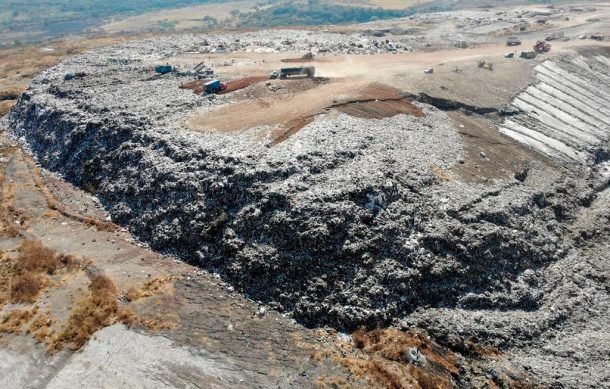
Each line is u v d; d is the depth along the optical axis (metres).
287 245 37.12
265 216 38.97
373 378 29.33
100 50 96.06
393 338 32.41
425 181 43.84
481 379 30.81
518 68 80.81
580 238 46.09
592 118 72.62
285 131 49.25
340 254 36.28
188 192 43.28
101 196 49.88
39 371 29.48
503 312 36.03
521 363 32.09
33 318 33.41
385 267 36.03
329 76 70.50
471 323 34.22
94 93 65.69
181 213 42.53
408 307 34.88
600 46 98.19
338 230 37.16
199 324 33.53
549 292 38.62
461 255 37.72
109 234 44.19
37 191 51.69
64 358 30.48
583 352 33.66
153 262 40.16
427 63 80.12
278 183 40.84
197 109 58.06
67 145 56.94
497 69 79.19
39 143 62.41
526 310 36.88
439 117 59.41
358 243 36.81
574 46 97.12
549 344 34.25
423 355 31.39
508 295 37.09
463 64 79.25
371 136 48.81
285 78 68.19
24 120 69.19
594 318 37.16
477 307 35.94
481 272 37.66
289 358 30.92
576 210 50.53
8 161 59.16
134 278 37.81
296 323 34.16
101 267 39.00
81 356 30.67
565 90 78.25
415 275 35.78
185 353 31.09
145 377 29.31
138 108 58.12
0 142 65.62
